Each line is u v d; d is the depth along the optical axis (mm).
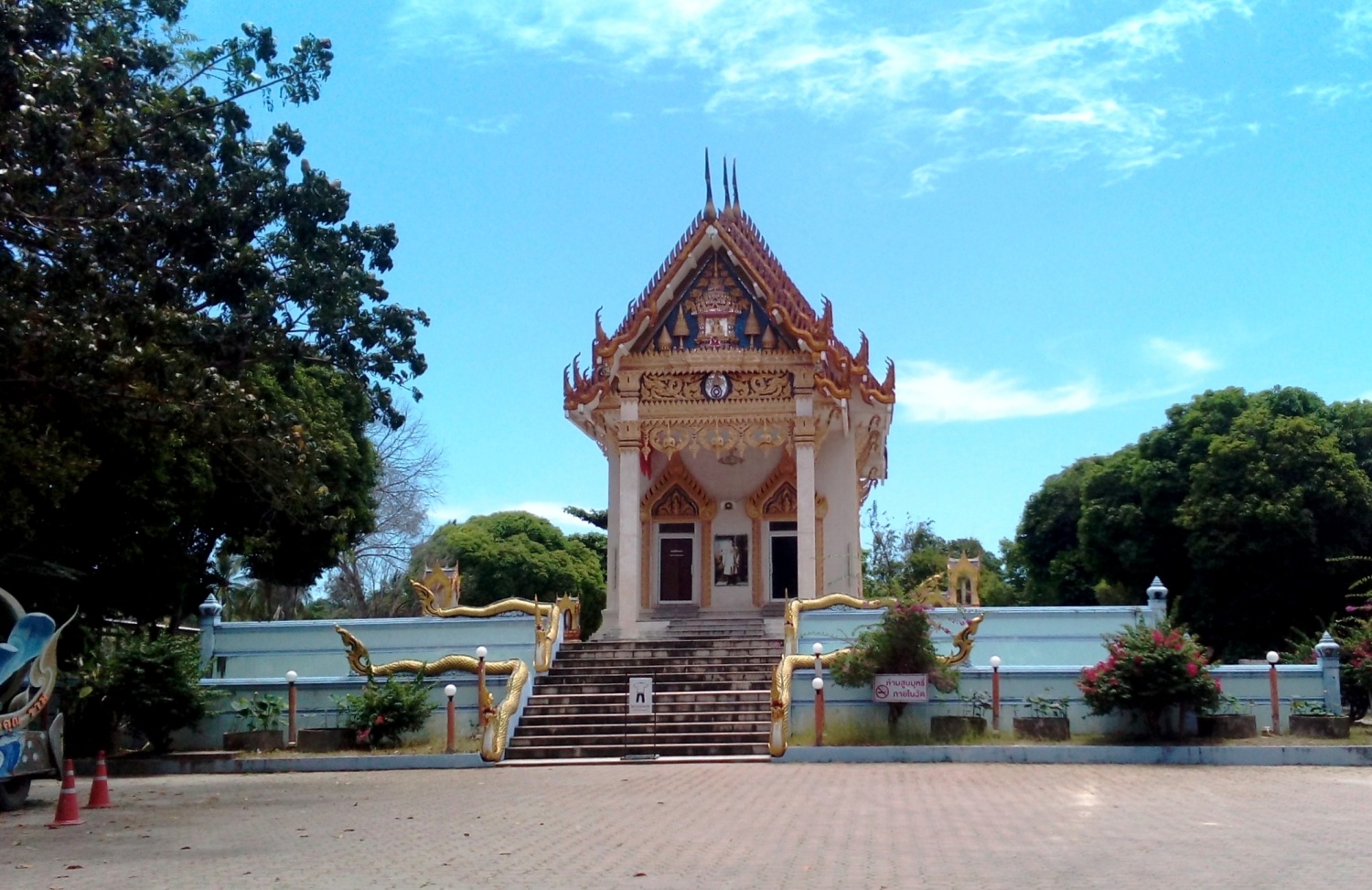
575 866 10453
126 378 17312
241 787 18828
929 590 26672
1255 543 39188
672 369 31359
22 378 17625
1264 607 40031
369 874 10242
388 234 20578
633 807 14859
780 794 15930
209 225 17438
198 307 18594
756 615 33062
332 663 26969
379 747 23156
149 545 27281
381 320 20203
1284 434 39781
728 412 31062
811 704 23328
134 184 17469
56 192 17125
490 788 17766
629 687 22938
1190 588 41781
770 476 34188
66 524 24500
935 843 11367
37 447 18547
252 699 24391
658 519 34312
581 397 31688
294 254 19359
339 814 14781
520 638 26844
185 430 19031
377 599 51938
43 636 16719
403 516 50906
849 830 12383
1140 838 11641
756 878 9664
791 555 33938
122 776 21562
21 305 16594
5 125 15562
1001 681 23031
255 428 19641
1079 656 26016
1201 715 21516
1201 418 44750
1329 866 9953
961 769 19078
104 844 12500
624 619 30203
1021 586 61156
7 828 14031
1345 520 39125
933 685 22719
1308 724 21562
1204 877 9492
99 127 16906
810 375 30797
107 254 16656
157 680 23156
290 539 34812
